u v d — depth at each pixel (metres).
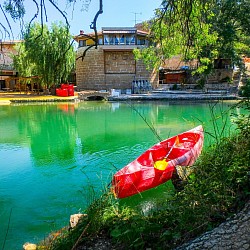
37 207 5.27
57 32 20.34
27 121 14.98
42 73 24.25
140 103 22.62
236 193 2.84
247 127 4.12
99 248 2.88
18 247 3.99
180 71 32.12
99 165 7.67
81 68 31.97
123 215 3.34
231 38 19.34
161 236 2.68
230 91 24.55
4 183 6.51
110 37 30.50
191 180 3.62
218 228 2.24
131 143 9.95
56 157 8.51
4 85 32.81
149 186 5.13
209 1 3.29
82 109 19.52
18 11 2.25
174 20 3.13
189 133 6.87
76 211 5.06
